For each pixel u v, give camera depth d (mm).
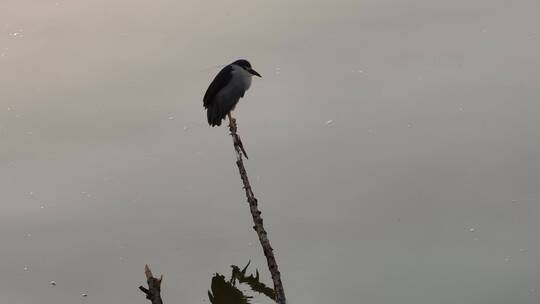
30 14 23156
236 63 14547
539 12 21031
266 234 13516
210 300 13211
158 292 12594
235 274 13789
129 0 23781
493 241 13961
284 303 12703
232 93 14234
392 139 16953
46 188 16312
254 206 13516
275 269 12953
